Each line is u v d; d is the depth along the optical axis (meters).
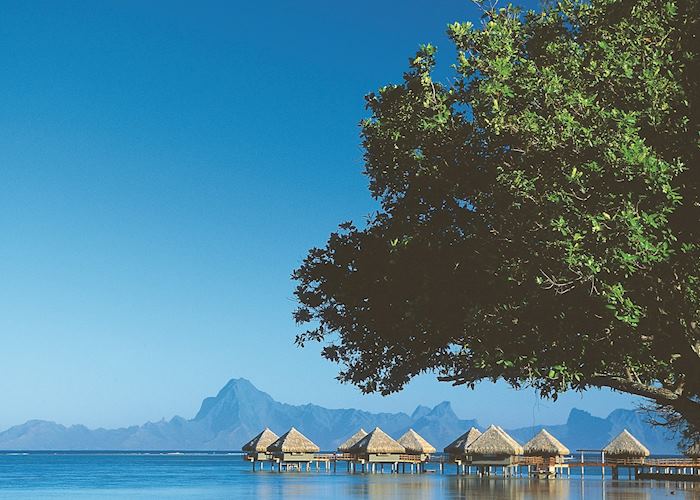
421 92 15.58
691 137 13.55
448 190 15.48
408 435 92.69
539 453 77.88
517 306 14.38
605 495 48.31
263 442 98.06
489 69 14.59
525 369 14.29
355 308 16.91
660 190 12.77
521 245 14.04
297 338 17.78
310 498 47.28
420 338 16.34
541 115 13.94
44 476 97.69
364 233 17.12
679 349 14.13
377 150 15.99
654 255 12.56
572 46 14.86
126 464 182.00
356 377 17.62
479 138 14.94
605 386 15.38
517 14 16.09
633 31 14.50
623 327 13.55
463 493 51.41
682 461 71.56
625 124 13.00
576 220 13.02
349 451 93.88
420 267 15.56
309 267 17.42
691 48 14.37
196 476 94.44
